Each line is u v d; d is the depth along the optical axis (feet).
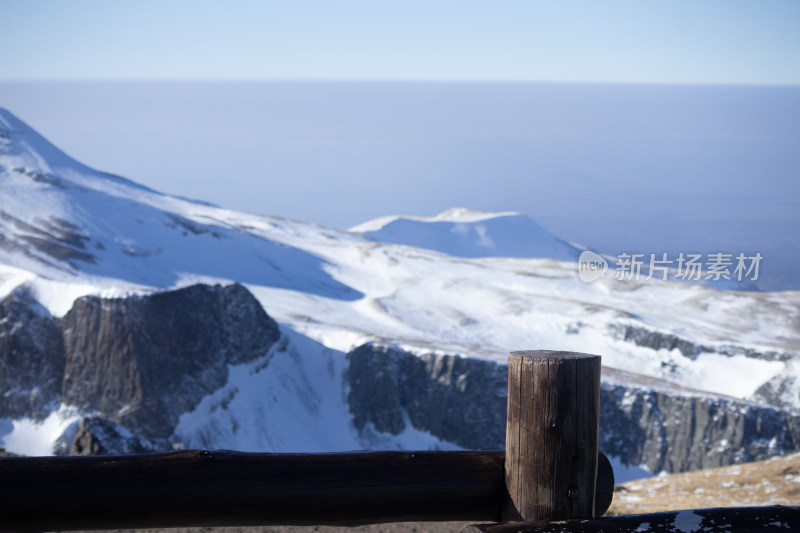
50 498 14.55
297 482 15.44
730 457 482.28
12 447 481.05
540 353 16.29
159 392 510.99
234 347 574.97
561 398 15.69
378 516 15.97
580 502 15.90
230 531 32.81
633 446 505.66
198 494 15.06
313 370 605.31
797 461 73.05
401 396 564.71
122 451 110.83
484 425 535.60
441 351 562.25
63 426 494.18
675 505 60.54
